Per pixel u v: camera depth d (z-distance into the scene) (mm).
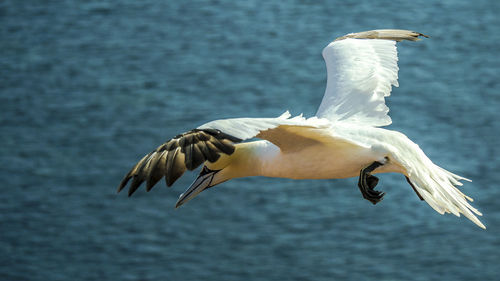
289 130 7551
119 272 24469
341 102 9531
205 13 42281
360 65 9914
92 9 43625
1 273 24469
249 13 42156
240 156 9086
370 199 8281
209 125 6258
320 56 36969
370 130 8352
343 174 8438
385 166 8305
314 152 8242
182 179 28281
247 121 6355
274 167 8750
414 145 8367
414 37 10469
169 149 6195
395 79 9797
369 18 40688
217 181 9344
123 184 6266
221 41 39062
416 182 8055
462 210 8117
